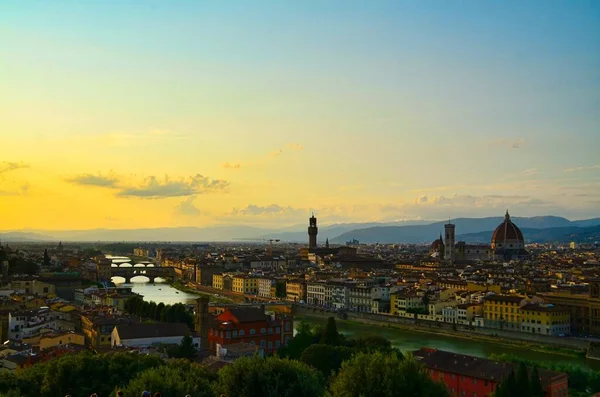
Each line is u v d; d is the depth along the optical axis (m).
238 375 177.50
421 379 170.88
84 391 178.62
